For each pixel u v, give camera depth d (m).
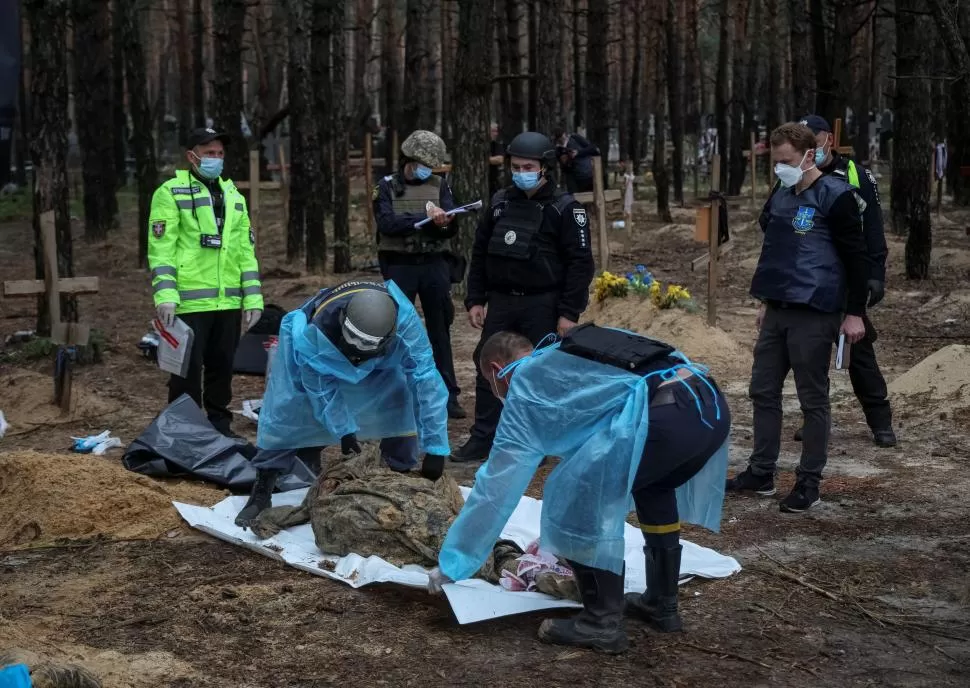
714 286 10.16
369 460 5.32
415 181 7.71
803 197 5.76
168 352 6.89
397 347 4.96
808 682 3.84
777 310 5.85
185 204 7.01
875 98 41.00
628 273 15.50
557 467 4.03
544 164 6.47
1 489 5.93
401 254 7.68
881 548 5.21
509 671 3.92
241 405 8.58
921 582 4.77
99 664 3.90
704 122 44.38
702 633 4.25
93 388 9.24
